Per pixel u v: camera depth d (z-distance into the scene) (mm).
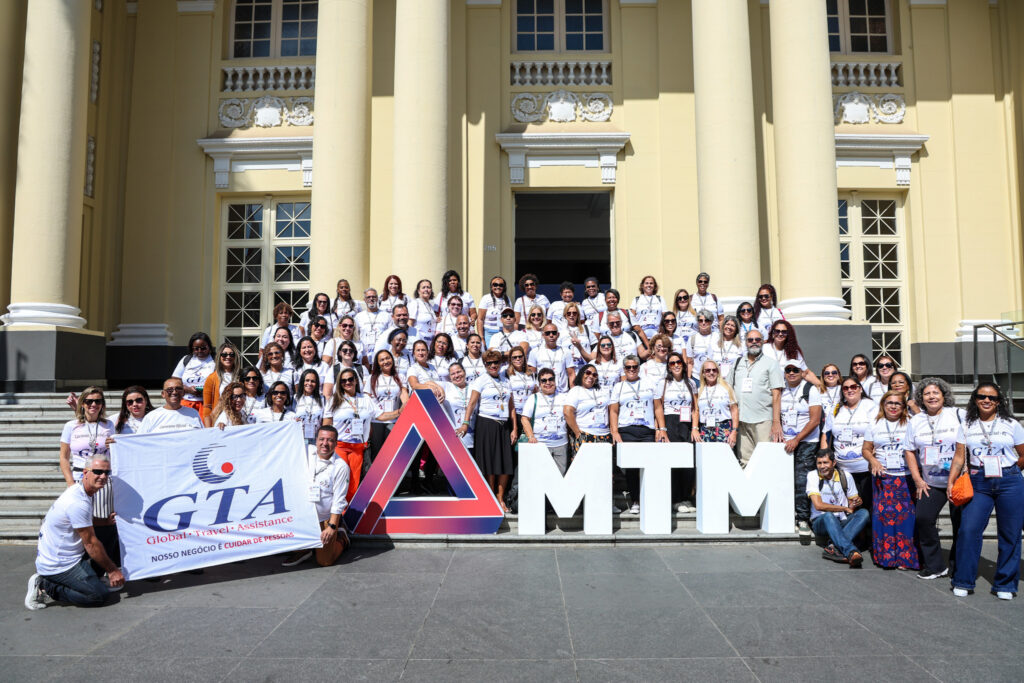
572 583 5184
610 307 8617
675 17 12969
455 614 4500
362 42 10453
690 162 12688
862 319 12859
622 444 6570
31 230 10461
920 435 5387
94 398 5793
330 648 3941
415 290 9266
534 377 7504
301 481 5734
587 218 19172
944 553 6184
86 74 11102
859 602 4766
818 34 10266
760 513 6867
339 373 6715
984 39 13047
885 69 13094
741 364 7281
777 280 12461
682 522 6930
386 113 12852
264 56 13461
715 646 3963
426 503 6418
